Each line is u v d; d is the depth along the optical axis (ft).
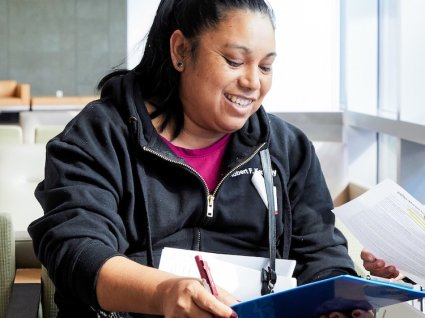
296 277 4.89
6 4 42.42
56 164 4.39
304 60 12.23
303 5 12.12
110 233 4.10
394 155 10.79
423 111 9.45
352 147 11.42
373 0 11.36
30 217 7.89
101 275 3.64
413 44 9.47
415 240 4.42
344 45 11.96
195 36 4.34
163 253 4.35
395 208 4.73
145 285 3.43
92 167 4.40
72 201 4.16
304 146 5.09
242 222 4.70
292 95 12.31
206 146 4.71
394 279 4.55
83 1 42.78
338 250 4.93
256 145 4.72
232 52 4.24
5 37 42.70
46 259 3.99
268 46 4.29
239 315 3.24
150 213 4.50
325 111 11.26
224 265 4.31
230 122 4.39
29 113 16.11
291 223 4.92
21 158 8.07
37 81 43.32
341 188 8.50
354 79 11.50
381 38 11.36
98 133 4.49
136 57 5.10
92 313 4.36
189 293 3.15
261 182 4.77
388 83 11.10
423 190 9.50
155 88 4.66
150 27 4.77
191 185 4.57
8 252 5.58
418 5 9.40
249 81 4.28
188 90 4.47
